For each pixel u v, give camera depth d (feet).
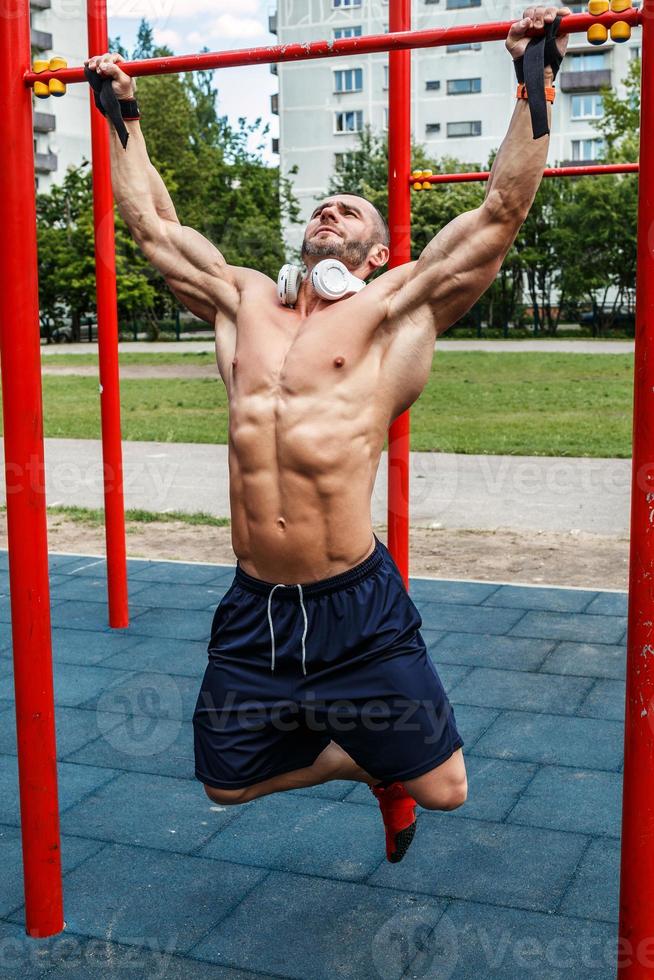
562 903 9.03
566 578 20.29
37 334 8.17
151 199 8.30
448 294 7.46
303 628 7.59
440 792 7.77
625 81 87.35
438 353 77.41
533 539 23.73
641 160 6.02
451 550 22.74
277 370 7.68
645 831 6.35
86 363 76.38
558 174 16.90
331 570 7.61
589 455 35.22
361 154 89.20
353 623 7.55
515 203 7.02
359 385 7.62
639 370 6.11
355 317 7.64
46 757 8.45
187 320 107.65
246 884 9.44
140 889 9.36
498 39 6.90
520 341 90.12
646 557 6.15
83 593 19.35
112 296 15.99
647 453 6.11
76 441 40.96
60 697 14.15
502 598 18.61
